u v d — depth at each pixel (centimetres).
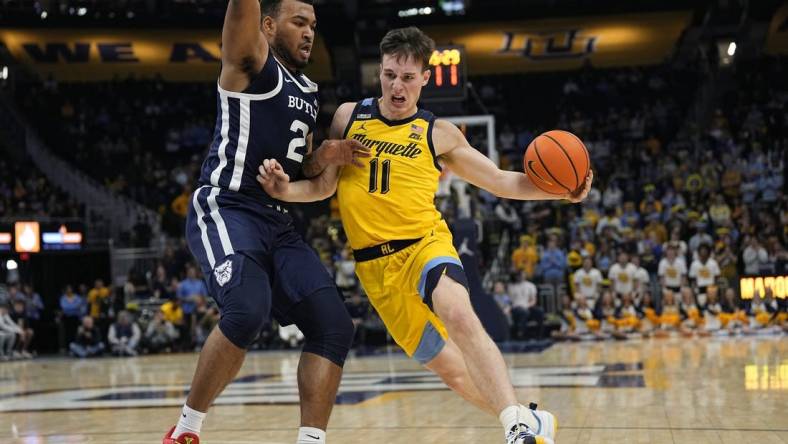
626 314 1647
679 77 2711
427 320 422
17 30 2528
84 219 2214
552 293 1745
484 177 432
